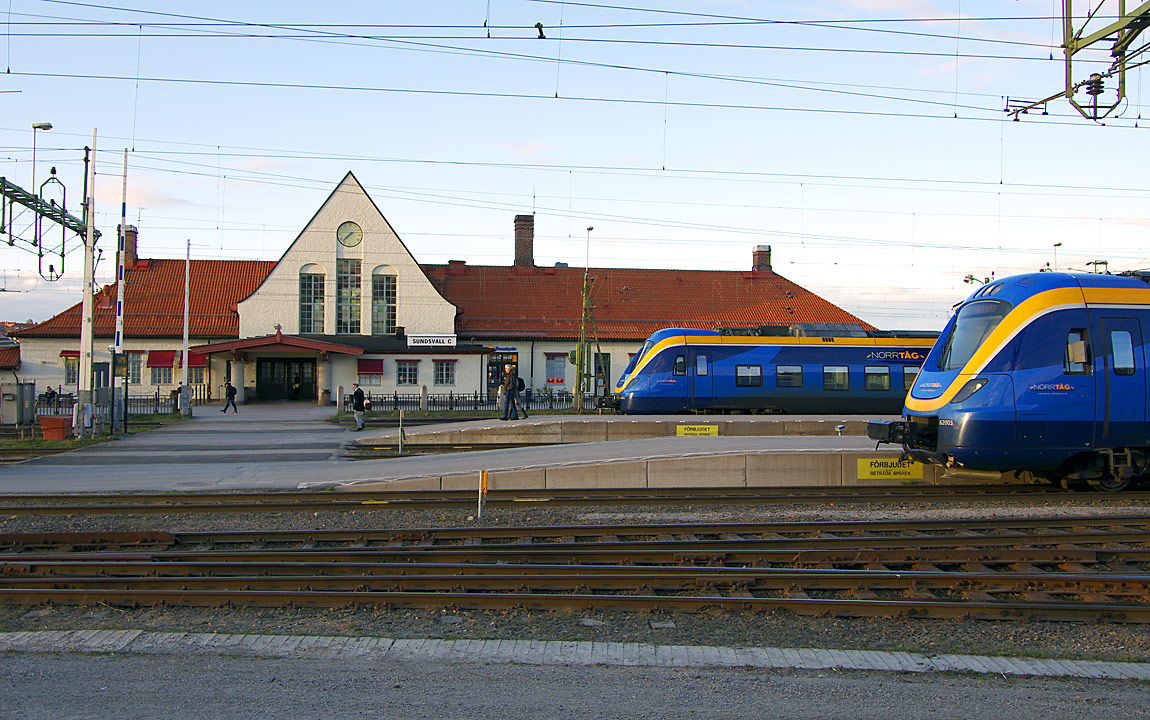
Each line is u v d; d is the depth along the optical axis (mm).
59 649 7465
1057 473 15758
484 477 14008
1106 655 7715
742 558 10898
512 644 7676
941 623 8648
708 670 7066
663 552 11008
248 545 12188
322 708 6172
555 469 16562
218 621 8586
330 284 50656
